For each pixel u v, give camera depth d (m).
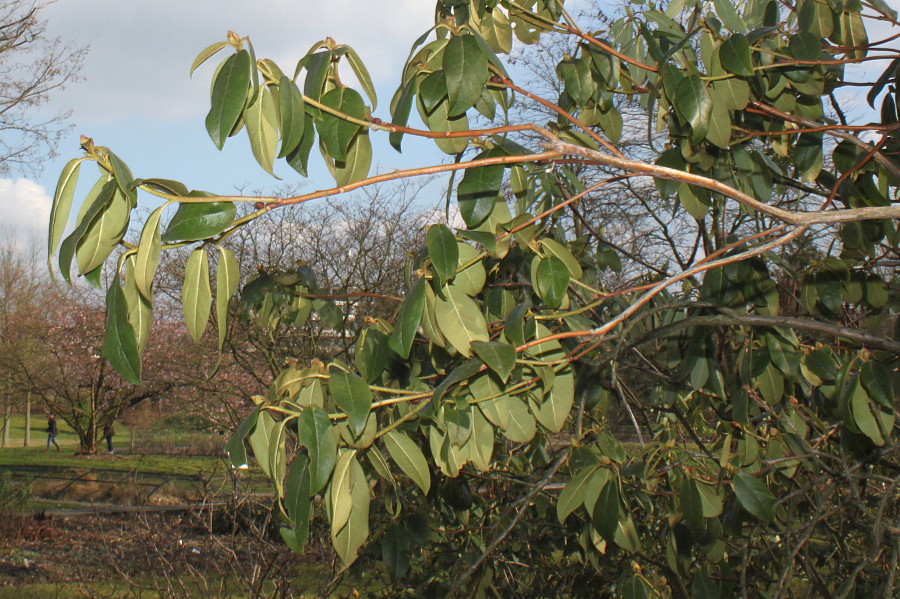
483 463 1.44
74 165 0.87
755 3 2.04
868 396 1.63
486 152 1.35
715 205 2.54
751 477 1.71
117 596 5.07
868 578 1.97
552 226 2.20
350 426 1.19
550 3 1.83
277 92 1.08
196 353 8.56
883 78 1.74
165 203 0.90
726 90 1.57
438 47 1.29
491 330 1.85
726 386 2.48
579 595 2.94
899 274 2.25
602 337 1.46
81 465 15.77
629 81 2.01
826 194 2.02
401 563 2.46
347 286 7.66
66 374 18.77
